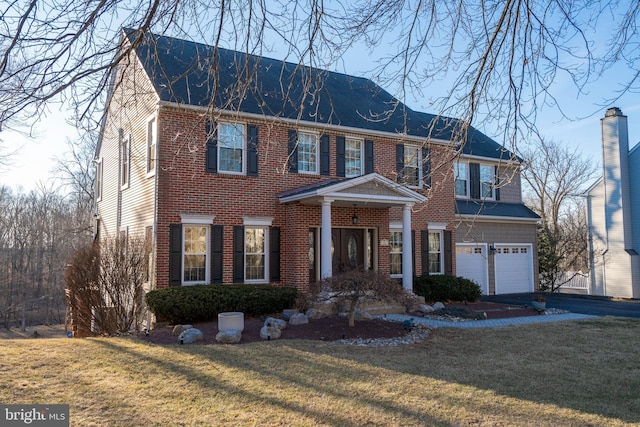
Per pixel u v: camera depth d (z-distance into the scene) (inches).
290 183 650.2
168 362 341.4
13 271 1418.6
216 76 206.8
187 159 577.0
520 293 932.6
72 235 1502.2
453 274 791.7
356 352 382.3
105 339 439.8
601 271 992.2
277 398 264.2
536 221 962.1
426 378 307.1
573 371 330.0
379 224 697.0
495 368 336.5
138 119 639.8
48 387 281.3
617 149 970.1
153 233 556.4
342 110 728.3
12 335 1286.9
